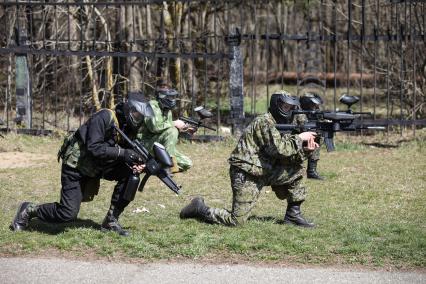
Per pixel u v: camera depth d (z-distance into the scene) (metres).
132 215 15.80
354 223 15.20
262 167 14.09
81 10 25.86
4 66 30.88
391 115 29.20
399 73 28.53
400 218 15.80
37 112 29.86
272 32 40.03
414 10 27.08
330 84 39.44
